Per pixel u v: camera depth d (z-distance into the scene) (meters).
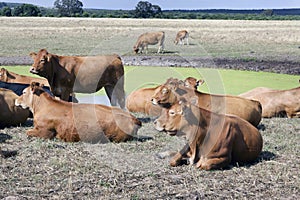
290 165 7.52
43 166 7.34
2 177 6.82
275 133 9.63
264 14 137.25
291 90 11.42
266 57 25.56
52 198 6.12
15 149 8.20
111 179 6.82
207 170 7.15
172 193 6.34
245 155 7.46
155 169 7.21
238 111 9.62
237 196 6.28
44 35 37.47
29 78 12.59
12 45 29.75
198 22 67.56
